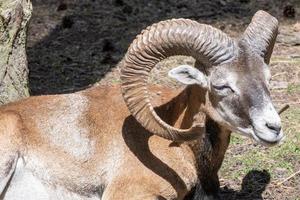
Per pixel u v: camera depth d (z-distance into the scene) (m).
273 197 23.34
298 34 36.00
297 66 32.44
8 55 25.20
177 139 19.30
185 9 40.03
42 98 21.34
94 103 21.12
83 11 40.06
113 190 20.33
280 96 29.73
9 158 20.27
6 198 20.91
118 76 32.38
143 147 20.41
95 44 36.06
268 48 19.56
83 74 32.75
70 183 20.73
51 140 20.70
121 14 39.56
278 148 25.70
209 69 19.16
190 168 20.48
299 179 24.17
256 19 19.62
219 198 21.67
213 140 20.23
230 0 40.81
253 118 18.64
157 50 19.03
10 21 25.05
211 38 18.91
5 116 20.55
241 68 18.88
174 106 20.75
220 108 19.20
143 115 19.33
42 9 40.47
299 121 27.42
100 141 20.66
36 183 20.83
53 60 34.34
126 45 35.78
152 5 40.50
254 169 24.62
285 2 40.28
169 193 20.38
